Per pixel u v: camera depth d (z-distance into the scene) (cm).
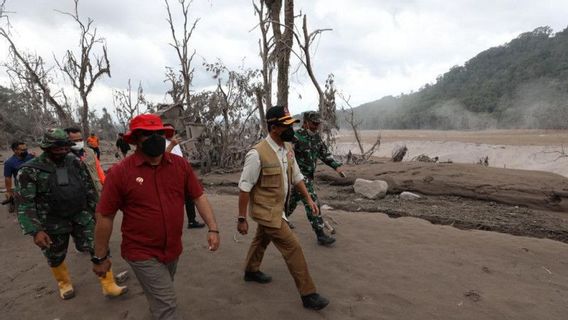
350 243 507
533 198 698
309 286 338
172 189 275
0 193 999
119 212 718
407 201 757
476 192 754
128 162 266
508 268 433
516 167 2967
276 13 1058
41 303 380
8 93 4291
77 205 368
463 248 488
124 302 371
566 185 725
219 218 651
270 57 1061
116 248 520
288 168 348
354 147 4219
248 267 395
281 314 338
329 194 834
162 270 272
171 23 1534
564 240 543
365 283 395
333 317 333
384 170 933
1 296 405
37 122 2523
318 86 1025
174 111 1408
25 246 570
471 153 3488
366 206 714
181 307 356
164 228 270
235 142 1361
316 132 492
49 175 351
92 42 1662
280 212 335
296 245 332
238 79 1324
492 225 588
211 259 464
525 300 362
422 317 333
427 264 441
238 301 363
